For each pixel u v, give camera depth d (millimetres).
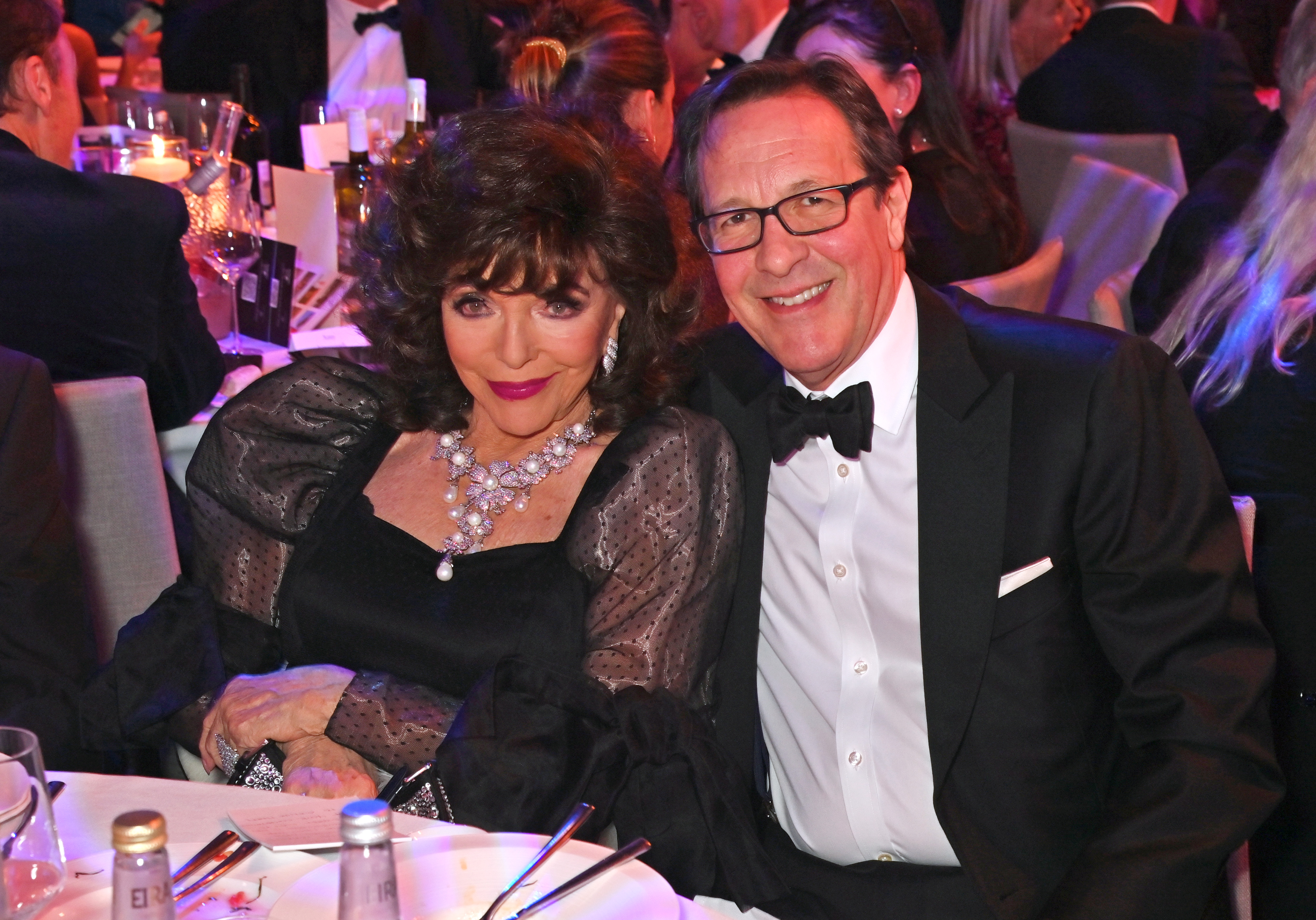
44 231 2277
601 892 1036
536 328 1577
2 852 937
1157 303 2699
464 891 1041
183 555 2473
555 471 1693
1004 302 2672
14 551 1601
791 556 1630
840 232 1488
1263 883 1834
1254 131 4562
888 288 1551
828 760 1595
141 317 2367
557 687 1480
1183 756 1379
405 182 1599
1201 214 2615
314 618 1700
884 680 1563
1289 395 1765
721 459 1653
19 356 1672
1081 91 4629
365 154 2742
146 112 3416
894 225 1572
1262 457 1789
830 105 1495
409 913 1012
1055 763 1497
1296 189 1783
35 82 2520
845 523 1574
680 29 4430
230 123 2994
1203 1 5996
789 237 1490
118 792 1219
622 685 1545
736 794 1474
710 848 1457
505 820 1401
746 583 1646
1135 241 3656
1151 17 4602
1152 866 1342
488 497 1687
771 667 1670
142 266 2363
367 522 1721
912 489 1556
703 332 1856
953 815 1504
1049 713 1492
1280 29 5316
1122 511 1449
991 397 1502
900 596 1547
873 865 1586
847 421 1533
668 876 1454
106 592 2066
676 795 1457
